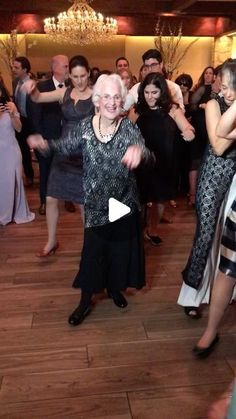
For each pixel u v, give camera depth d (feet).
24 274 9.42
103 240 7.16
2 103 11.82
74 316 7.49
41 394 5.86
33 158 22.81
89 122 6.48
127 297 8.48
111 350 6.80
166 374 6.25
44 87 11.93
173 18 32.89
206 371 6.32
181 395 5.85
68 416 5.49
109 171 6.51
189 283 7.36
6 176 12.19
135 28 33.04
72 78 8.46
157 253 10.56
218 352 6.76
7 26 31.58
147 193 9.97
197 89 13.82
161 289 8.82
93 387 5.99
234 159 6.35
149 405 5.67
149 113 9.37
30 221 12.94
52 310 7.98
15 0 30.40
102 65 34.27
